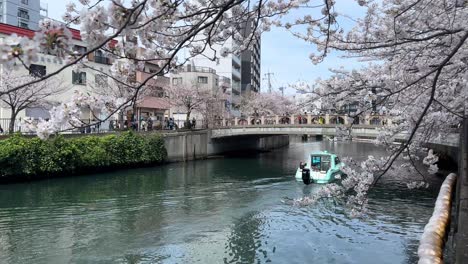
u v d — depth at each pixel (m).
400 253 11.54
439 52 6.86
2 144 21.42
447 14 6.26
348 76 7.87
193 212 16.50
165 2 3.50
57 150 23.53
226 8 3.19
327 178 23.19
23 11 49.59
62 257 11.23
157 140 32.34
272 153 48.00
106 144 27.28
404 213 16.20
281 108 63.75
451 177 13.56
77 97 4.41
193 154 37.88
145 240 12.74
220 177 26.55
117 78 4.53
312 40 7.57
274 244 12.40
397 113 9.51
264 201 18.56
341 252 11.62
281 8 6.50
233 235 13.28
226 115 53.28
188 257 11.34
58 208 17.05
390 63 8.20
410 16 6.27
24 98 25.17
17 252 11.62
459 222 6.31
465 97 6.78
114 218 15.51
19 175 22.16
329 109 8.55
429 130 8.12
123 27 2.66
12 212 16.28
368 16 7.23
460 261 4.86
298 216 15.70
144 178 25.56
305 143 70.12
